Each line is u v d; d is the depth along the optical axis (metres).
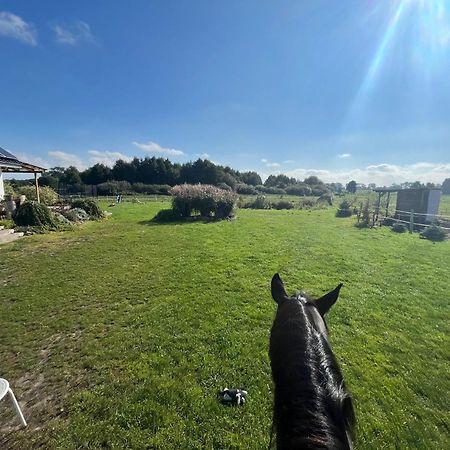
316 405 1.14
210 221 19.56
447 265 9.62
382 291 7.32
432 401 3.63
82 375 4.01
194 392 3.63
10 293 6.85
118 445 2.93
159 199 44.78
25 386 3.83
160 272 8.45
